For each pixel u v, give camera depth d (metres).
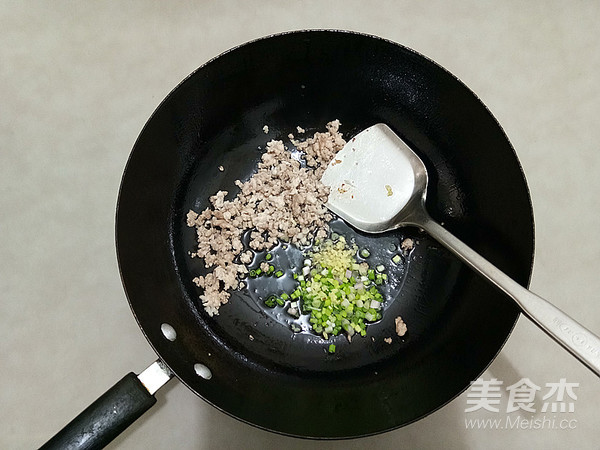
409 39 0.47
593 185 0.45
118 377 0.42
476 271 0.36
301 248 0.43
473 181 0.41
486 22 0.48
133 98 0.46
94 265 0.43
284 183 0.44
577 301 0.43
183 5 0.47
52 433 0.41
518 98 0.46
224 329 0.41
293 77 0.43
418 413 0.37
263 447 0.41
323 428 0.37
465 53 0.47
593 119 0.46
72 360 0.42
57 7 0.47
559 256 0.44
